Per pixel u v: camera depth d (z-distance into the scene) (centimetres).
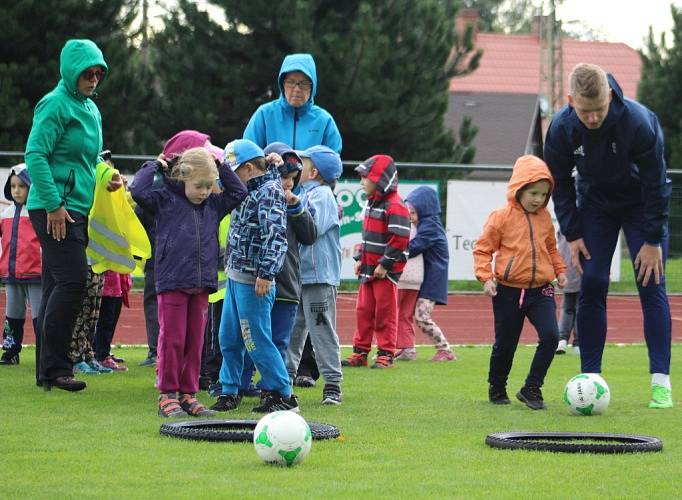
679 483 609
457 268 2417
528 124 5403
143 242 1077
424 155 3253
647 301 957
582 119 903
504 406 939
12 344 1225
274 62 3111
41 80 2956
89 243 1070
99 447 698
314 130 1130
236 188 849
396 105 3108
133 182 845
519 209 952
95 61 969
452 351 1477
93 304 1160
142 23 3180
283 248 841
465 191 2408
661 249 952
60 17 2966
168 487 580
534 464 661
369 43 2998
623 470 645
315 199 955
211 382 1027
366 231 1277
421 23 3127
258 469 631
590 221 972
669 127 4250
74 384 988
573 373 1244
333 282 958
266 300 859
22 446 700
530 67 6600
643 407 942
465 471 636
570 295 1514
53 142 959
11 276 1178
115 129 3042
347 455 682
